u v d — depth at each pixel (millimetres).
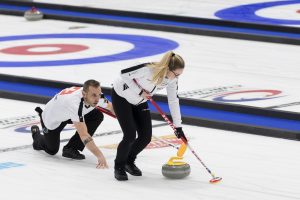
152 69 17922
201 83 30266
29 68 33375
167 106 26938
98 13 47781
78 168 19812
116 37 41000
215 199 17328
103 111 19891
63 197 17469
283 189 18109
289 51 37344
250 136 23562
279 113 25266
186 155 21188
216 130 24359
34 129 21500
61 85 30188
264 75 31828
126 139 18484
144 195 17594
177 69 17750
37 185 18391
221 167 19984
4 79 31719
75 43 39344
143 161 20531
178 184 18469
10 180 18781
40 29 43625
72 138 20672
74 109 19188
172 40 40156
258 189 18109
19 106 27594
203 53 36656
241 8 48125
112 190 17969
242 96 27938
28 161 20500
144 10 47500
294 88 29344
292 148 22016
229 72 32406
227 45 38844
